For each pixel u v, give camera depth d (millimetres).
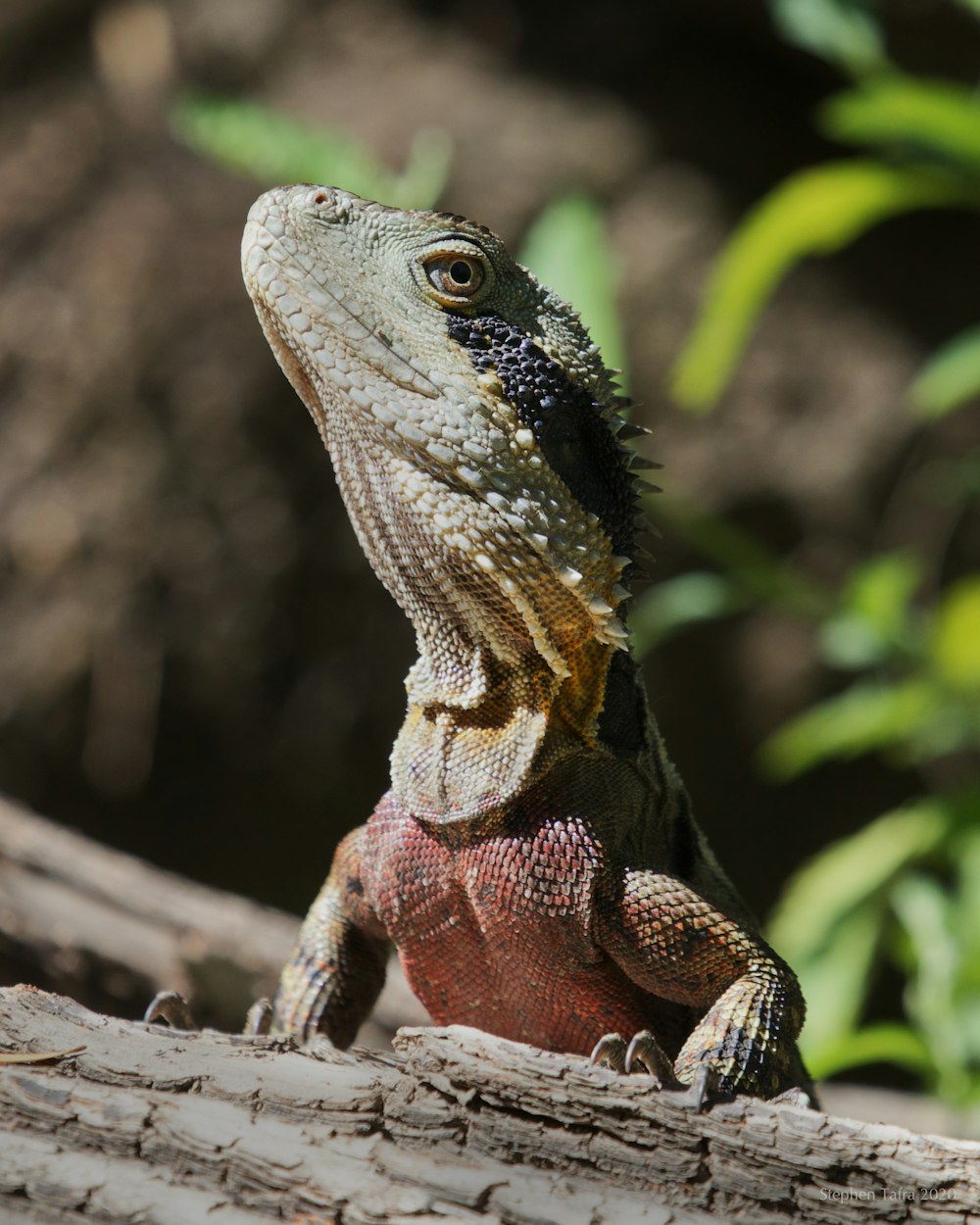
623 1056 5625
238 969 10766
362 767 20781
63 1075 5371
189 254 20297
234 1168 5004
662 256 20094
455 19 21328
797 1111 5312
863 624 12031
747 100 20922
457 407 6520
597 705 6785
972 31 17359
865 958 11867
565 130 20484
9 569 20016
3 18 21531
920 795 20875
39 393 20188
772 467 20016
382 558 6984
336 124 20250
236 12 21172
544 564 6527
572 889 6371
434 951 6848
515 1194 5035
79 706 19922
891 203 10992
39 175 20766
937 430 20125
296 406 20281
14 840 11055
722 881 7664
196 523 20109
